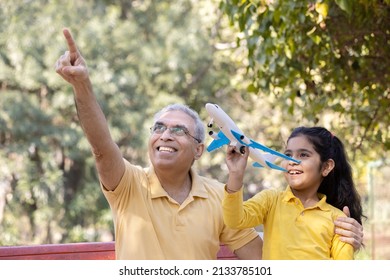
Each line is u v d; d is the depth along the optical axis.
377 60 8.62
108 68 20.91
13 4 20.92
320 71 8.84
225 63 21.80
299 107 11.31
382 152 13.46
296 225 5.30
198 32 21.23
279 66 8.38
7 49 20.73
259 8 7.70
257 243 5.79
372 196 16.95
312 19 7.67
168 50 21.25
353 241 5.23
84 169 22.53
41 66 20.64
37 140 20.88
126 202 5.43
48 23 20.50
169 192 5.59
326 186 5.64
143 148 21.05
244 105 20.86
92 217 22.14
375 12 7.56
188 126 5.50
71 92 20.56
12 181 21.88
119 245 5.48
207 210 5.59
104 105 20.56
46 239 22.08
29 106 20.62
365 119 9.86
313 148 5.42
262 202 5.39
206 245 5.52
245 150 4.99
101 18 21.17
